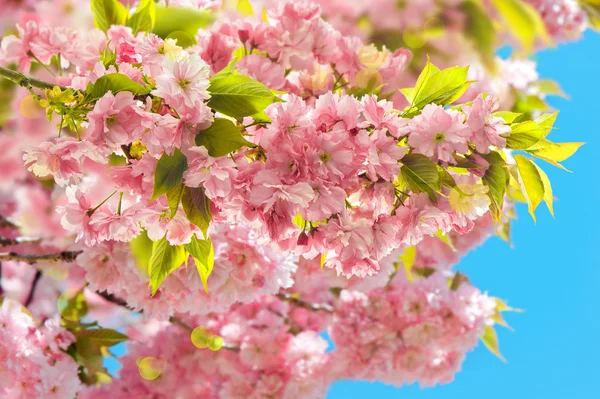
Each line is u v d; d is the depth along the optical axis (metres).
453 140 1.92
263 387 3.60
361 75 2.28
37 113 2.04
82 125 1.93
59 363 2.85
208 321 3.86
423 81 1.98
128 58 1.99
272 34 2.27
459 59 2.38
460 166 1.94
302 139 1.90
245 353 3.65
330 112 1.91
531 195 2.00
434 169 1.92
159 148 1.88
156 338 3.84
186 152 1.89
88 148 1.88
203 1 2.35
